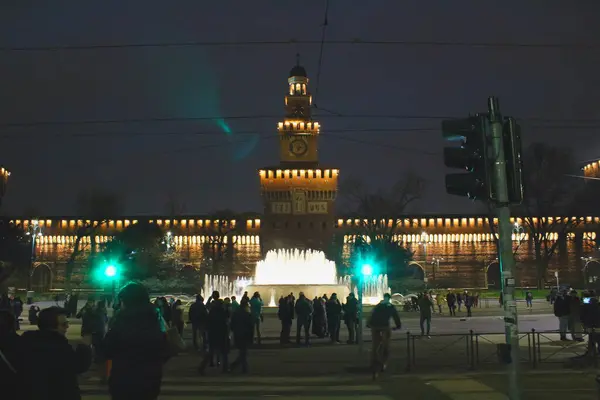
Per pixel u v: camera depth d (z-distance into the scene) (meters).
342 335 29.53
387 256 85.50
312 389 13.76
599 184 84.12
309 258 77.44
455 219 125.25
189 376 16.36
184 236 126.44
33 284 122.62
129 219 126.62
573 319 22.00
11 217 109.88
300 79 128.12
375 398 12.42
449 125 9.01
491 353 19.86
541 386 13.34
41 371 5.91
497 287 121.56
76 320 40.91
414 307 51.53
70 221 124.88
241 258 122.75
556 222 86.06
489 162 8.80
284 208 120.75
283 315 25.52
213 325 16.91
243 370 16.94
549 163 81.81
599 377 9.05
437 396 12.43
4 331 6.48
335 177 121.88
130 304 6.62
